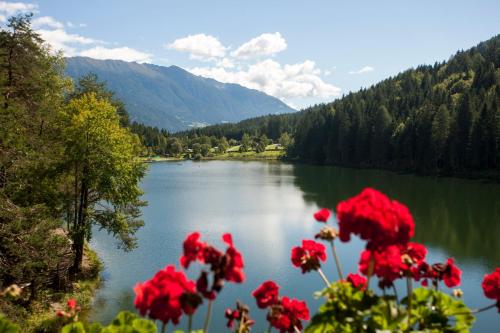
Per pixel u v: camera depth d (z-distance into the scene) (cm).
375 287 1590
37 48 1938
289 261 2514
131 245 2262
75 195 2053
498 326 1716
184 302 230
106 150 1988
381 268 284
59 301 1722
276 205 4544
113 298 1905
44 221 1528
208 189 5941
